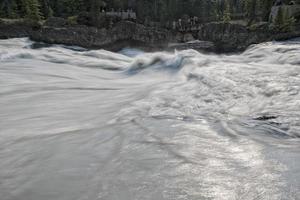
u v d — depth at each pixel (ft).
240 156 14.35
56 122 21.09
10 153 15.79
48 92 32.14
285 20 101.09
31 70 49.83
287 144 15.52
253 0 145.28
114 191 11.83
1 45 90.27
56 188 12.23
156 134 17.33
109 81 41.24
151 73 44.96
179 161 14.03
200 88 26.73
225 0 197.57
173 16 176.24
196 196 11.27
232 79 28.68
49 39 100.07
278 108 20.49
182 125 18.63
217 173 12.85
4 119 22.25
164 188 11.89
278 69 33.78
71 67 56.24
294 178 12.14
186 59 43.62
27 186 12.46
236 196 11.16
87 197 11.51
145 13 179.22
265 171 12.82
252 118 19.13
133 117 20.65
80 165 14.12
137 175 12.95
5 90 33.01
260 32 100.37
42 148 16.33
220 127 17.99
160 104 23.13
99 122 20.38
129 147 15.85
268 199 10.87
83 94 30.89
